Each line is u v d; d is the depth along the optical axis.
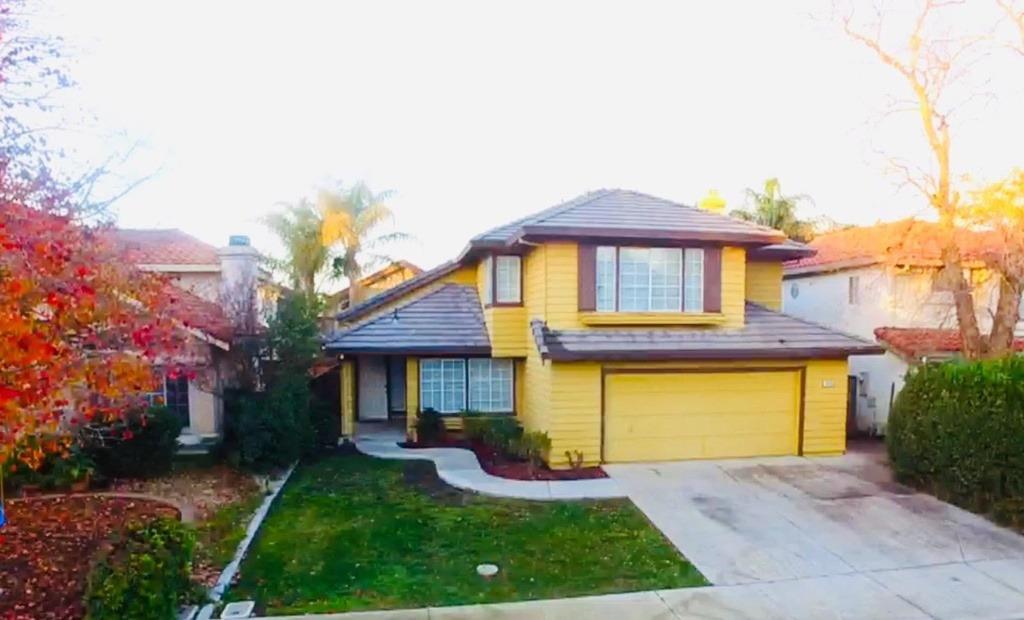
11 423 5.96
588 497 12.23
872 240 21.20
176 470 13.99
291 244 31.45
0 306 5.36
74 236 6.31
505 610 7.56
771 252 18.25
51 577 7.70
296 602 7.75
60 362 6.29
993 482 10.79
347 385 18.09
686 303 15.33
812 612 7.52
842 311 21.62
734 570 8.78
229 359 14.48
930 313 19.78
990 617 7.40
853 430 19.67
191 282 19.91
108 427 10.73
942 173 16.72
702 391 14.98
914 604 7.72
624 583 8.36
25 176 6.40
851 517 11.02
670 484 13.02
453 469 14.27
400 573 8.68
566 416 14.30
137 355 7.47
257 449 13.74
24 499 11.15
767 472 13.95
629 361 14.45
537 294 15.80
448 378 17.95
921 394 12.55
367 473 14.17
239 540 9.83
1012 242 15.84
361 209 32.50
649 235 14.62
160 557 6.71
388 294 21.77
